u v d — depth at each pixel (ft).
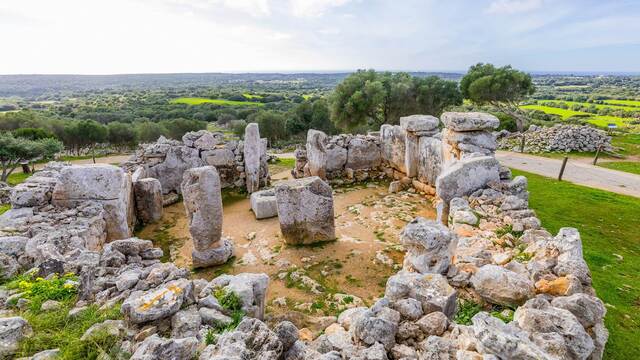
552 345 10.84
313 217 28.45
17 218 25.11
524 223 22.21
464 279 17.07
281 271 24.90
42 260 19.08
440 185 26.86
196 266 25.96
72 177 27.22
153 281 15.65
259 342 11.69
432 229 17.65
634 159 72.38
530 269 16.37
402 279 14.66
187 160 43.55
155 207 35.76
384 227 31.96
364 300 21.34
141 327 12.92
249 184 43.39
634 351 16.52
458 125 31.65
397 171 45.27
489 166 27.45
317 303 20.89
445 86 97.55
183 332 12.69
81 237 22.67
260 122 161.68
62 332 12.42
